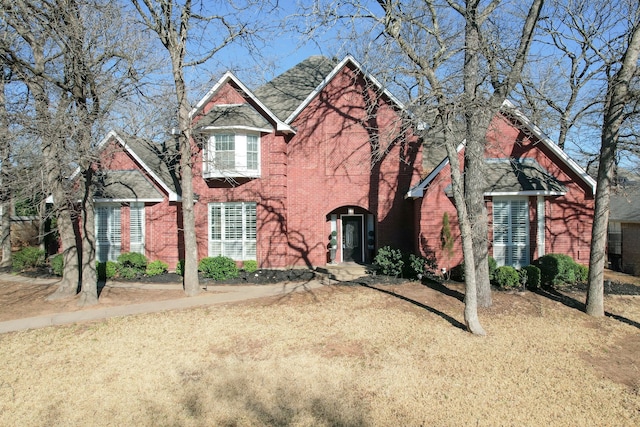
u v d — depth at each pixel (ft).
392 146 65.98
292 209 67.26
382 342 33.37
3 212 78.89
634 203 75.00
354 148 66.74
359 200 66.54
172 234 65.21
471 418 22.15
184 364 29.27
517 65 38.29
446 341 33.55
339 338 34.37
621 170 79.82
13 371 28.40
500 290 49.78
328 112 67.26
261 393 24.91
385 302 45.34
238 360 29.86
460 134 39.65
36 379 27.12
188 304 46.24
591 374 27.73
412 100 35.53
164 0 46.62
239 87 66.13
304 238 66.95
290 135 67.51
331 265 67.82
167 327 37.76
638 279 62.08
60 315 42.27
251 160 64.59
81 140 43.04
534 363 29.35
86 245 46.57
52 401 24.25
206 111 65.98
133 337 35.17
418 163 65.87
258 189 65.51
